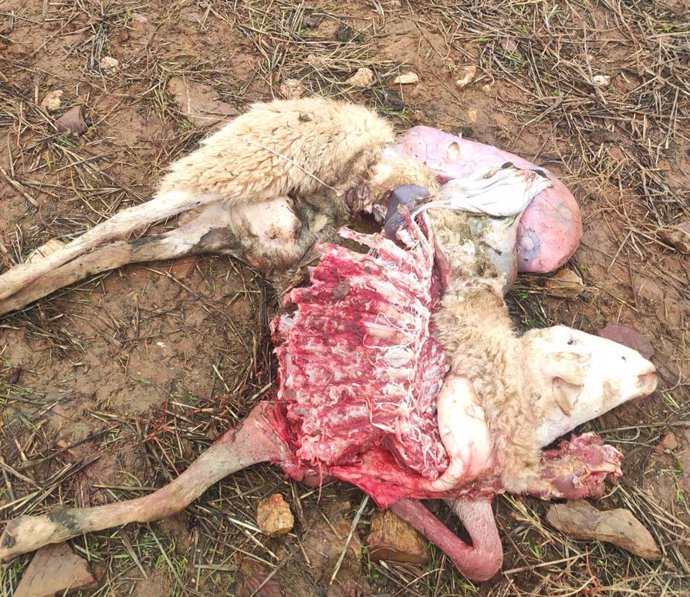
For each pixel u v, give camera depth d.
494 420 1.38
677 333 1.65
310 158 1.49
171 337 1.47
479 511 1.38
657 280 1.71
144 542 1.32
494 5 2.05
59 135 1.63
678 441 1.54
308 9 1.95
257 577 1.32
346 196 1.56
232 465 1.34
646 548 1.41
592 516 1.42
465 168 1.65
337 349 1.35
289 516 1.34
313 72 1.84
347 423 1.34
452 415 1.35
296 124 1.48
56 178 1.59
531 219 1.59
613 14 2.09
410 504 1.37
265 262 1.51
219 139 1.46
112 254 1.48
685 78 2.00
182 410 1.42
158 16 1.84
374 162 1.54
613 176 1.82
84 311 1.47
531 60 1.97
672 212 1.79
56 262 1.40
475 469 1.34
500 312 1.44
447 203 1.48
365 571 1.35
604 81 1.97
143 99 1.72
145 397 1.42
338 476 1.36
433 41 1.95
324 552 1.35
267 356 1.49
